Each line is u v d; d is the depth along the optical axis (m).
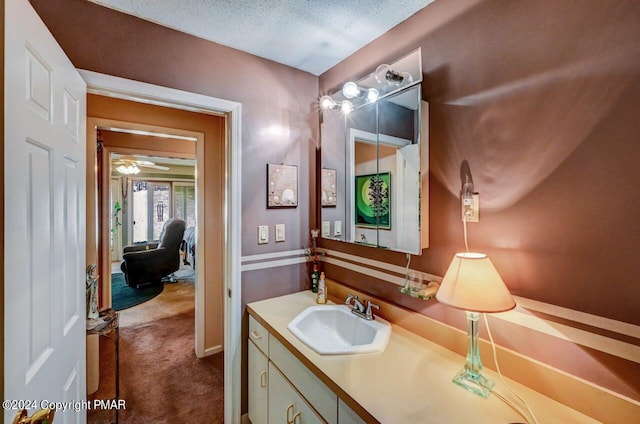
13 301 0.69
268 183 1.85
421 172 1.33
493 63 1.10
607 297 0.85
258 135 1.81
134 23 1.42
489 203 1.12
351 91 1.56
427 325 1.33
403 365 1.12
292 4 1.34
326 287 1.83
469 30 1.18
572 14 0.90
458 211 1.23
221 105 1.67
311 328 1.58
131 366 2.43
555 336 0.95
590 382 0.88
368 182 1.63
